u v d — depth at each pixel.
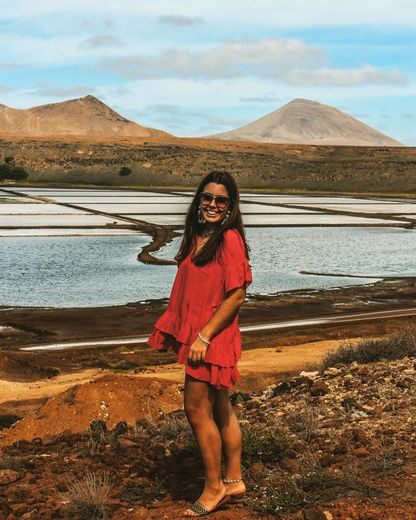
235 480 4.56
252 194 126.12
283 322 27.66
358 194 134.88
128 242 53.84
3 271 39.91
